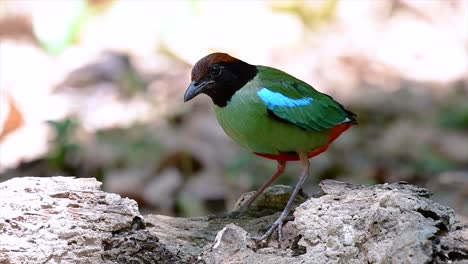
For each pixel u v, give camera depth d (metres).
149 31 18.36
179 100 15.20
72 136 13.20
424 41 18.48
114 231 6.70
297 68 17.08
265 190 8.30
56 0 18.56
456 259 5.75
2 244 6.52
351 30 18.84
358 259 6.11
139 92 15.62
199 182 12.42
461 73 17.19
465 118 14.81
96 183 7.31
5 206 6.82
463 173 13.05
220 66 7.77
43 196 6.97
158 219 8.05
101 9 19.22
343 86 16.48
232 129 8.00
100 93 15.65
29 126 14.17
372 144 14.23
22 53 17.19
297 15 19.17
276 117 7.75
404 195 6.36
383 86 16.55
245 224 7.78
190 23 18.39
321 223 6.47
